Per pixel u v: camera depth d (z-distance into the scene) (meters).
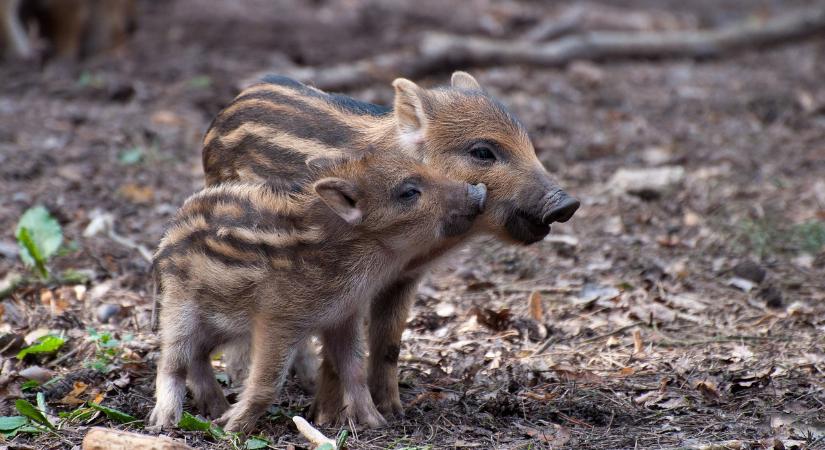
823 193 15.52
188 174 16.36
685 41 25.42
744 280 12.41
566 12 28.72
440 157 9.30
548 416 9.04
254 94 9.92
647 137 18.81
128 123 18.59
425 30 25.86
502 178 9.16
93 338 10.11
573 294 12.18
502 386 9.56
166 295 8.91
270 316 8.45
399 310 9.22
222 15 26.48
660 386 9.59
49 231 11.94
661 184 15.76
